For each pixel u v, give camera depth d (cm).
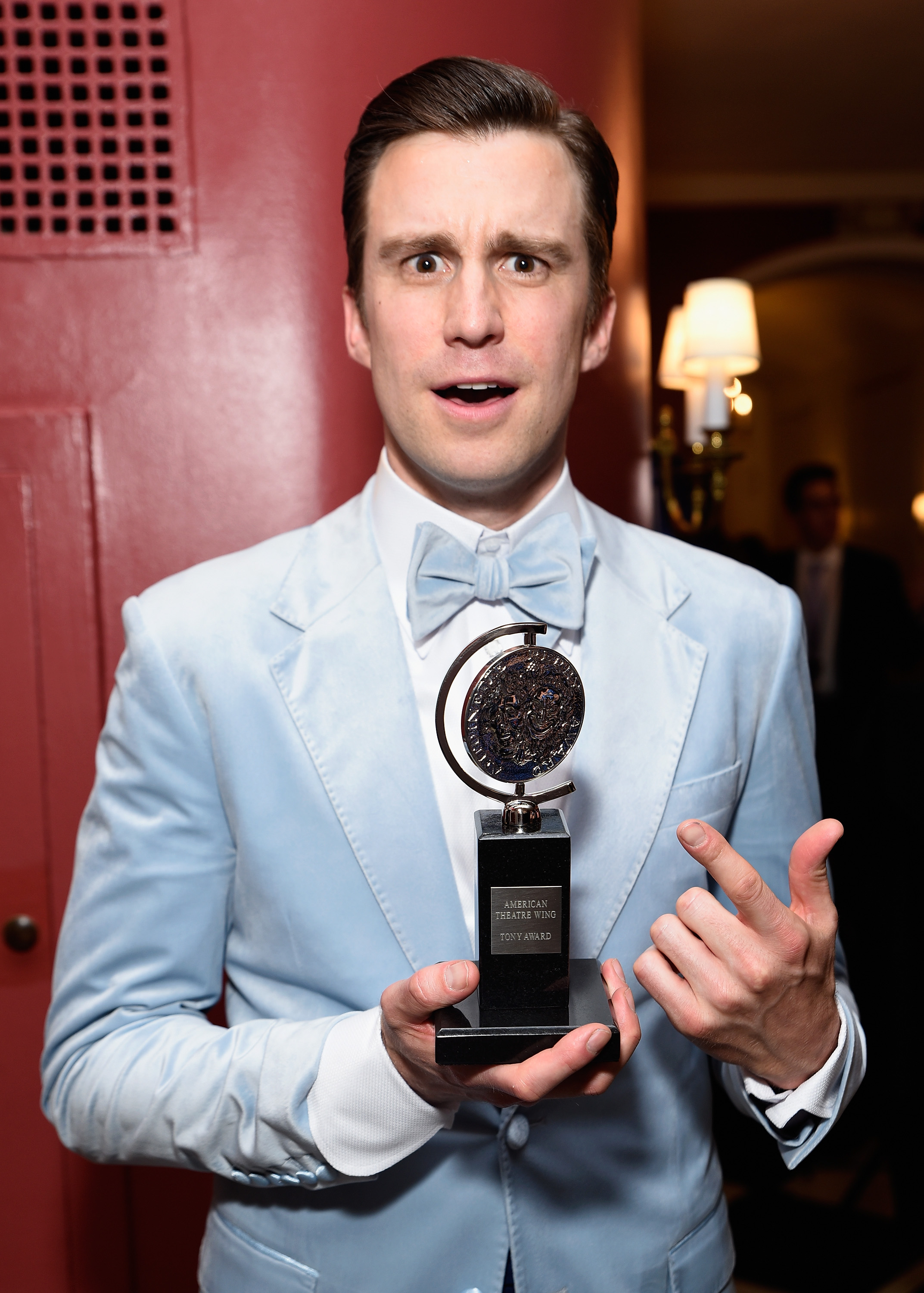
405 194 99
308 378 172
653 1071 108
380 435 175
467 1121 102
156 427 171
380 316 102
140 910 105
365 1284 102
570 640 112
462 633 111
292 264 171
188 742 106
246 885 107
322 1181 97
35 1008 170
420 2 171
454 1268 101
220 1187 112
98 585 171
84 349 169
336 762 104
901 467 948
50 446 168
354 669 107
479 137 99
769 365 1132
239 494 173
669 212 650
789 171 624
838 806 322
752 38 438
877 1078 265
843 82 485
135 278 170
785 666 117
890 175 630
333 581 112
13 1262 170
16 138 168
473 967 79
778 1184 288
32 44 169
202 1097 96
